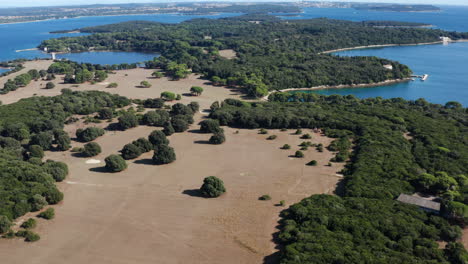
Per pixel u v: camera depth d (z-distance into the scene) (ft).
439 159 438.40
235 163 461.37
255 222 330.95
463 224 319.06
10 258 284.61
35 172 391.24
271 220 333.42
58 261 282.77
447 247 281.95
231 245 299.79
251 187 397.60
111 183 409.28
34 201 345.72
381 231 298.97
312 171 433.07
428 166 426.10
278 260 275.59
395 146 478.59
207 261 282.15
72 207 358.84
